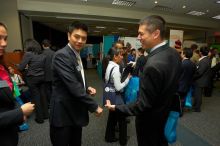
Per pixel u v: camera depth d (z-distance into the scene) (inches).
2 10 243.0
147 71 41.3
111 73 81.4
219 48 358.0
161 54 42.9
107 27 450.0
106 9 305.3
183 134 104.3
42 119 120.0
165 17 358.0
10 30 247.3
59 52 49.8
